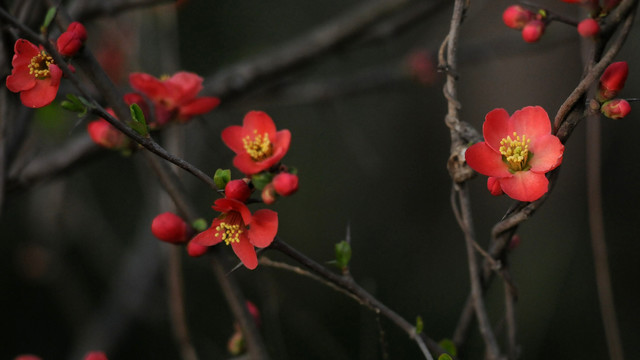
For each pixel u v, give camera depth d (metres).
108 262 1.90
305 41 1.54
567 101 1.08
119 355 2.10
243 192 1.09
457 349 1.16
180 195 1.15
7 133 1.21
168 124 1.17
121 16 1.52
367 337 1.33
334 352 1.43
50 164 1.33
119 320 1.69
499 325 1.16
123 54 1.54
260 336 1.14
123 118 1.15
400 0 1.50
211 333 1.96
